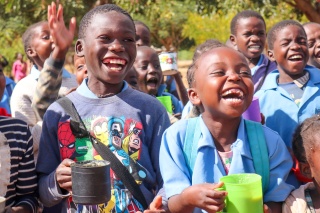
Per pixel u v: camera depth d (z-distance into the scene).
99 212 3.03
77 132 3.08
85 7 13.16
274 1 12.35
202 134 2.95
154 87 5.27
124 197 3.03
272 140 2.99
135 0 12.48
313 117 3.05
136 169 3.07
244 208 2.52
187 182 2.90
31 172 3.17
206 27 23.98
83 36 3.21
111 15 3.14
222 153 2.96
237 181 2.65
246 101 2.88
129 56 3.16
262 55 5.23
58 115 3.14
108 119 3.12
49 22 3.33
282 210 2.93
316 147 2.88
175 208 2.79
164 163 2.96
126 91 3.22
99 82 3.20
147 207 3.07
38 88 3.45
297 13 13.88
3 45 22.06
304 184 3.28
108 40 3.11
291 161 3.03
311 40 5.88
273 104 4.00
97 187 2.68
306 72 4.21
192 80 3.19
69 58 23.80
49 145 3.16
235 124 2.97
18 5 12.66
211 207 2.56
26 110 4.50
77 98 3.20
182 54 33.75
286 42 4.28
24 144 3.14
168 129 3.05
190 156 2.96
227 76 2.85
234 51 2.94
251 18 5.65
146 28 6.12
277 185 2.91
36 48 5.30
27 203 3.12
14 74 19.97
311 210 2.88
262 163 2.92
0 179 2.98
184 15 24.34
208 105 2.92
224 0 12.43
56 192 3.01
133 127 3.13
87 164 2.74
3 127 3.08
